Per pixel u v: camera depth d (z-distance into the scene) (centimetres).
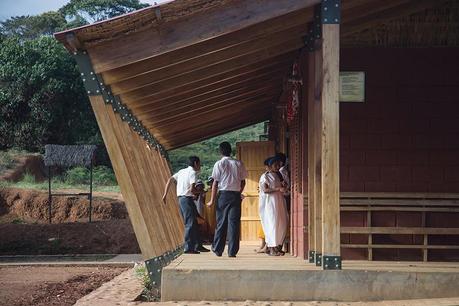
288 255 1238
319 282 897
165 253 1030
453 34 1099
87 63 868
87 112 4162
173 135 1891
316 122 953
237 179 1154
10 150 3891
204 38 865
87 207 2767
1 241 2247
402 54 1105
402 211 1086
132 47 867
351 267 947
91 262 1834
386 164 1095
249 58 1084
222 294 908
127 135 1069
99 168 3928
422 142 1098
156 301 935
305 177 1090
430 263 1027
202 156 4584
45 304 1067
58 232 2317
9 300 1118
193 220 1254
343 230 1070
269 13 870
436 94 1102
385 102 1101
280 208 1236
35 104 4019
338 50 888
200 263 1017
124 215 2792
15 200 2839
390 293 895
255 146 1847
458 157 1097
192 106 1459
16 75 4047
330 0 890
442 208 1085
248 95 1597
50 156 2661
